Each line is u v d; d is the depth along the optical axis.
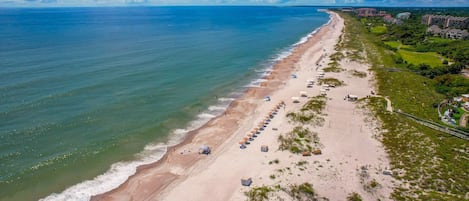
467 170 34.62
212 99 60.56
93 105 53.59
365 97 59.41
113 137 44.03
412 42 122.06
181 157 40.00
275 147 41.19
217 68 82.81
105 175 36.03
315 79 73.69
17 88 58.66
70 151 40.03
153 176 36.00
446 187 31.88
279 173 34.72
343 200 30.62
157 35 142.62
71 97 56.22
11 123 45.50
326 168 35.62
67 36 130.88
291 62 92.44
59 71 71.31
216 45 117.81
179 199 31.84
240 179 34.44
